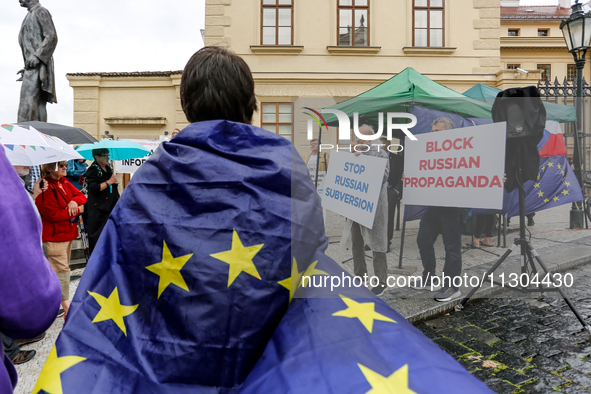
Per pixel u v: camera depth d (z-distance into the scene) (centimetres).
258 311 65
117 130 1295
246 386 59
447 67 1102
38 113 773
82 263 532
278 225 69
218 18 1086
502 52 2827
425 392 52
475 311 270
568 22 500
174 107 1296
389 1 1097
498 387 198
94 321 67
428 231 198
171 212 70
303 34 1086
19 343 288
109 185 469
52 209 324
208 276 65
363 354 58
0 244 67
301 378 56
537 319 256
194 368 64
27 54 755
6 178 71
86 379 61
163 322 66
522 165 207
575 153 241
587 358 218
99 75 1277
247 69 88
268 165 72
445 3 1102
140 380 63
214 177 70
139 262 69
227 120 77
